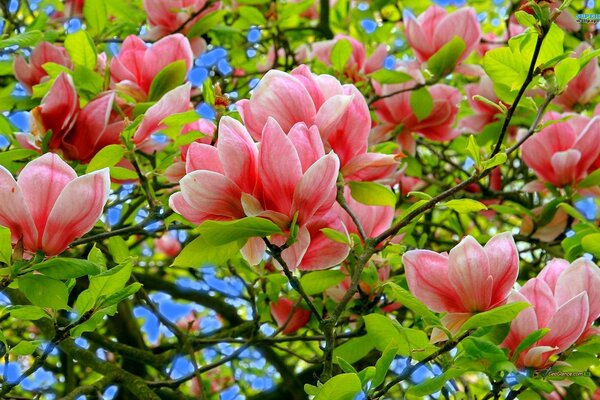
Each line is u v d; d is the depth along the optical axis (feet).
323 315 6.61
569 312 5.38
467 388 6.02
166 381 6.94
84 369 9.28
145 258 9.62
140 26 7.46
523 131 7.04
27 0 7.75
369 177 6.17
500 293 5.37
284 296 6.94
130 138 5.87
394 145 6.64
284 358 9.80
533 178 8.17
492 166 5.41
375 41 9.52
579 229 6.60
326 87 5.43
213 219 5.15
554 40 5.64
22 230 5.16
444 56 7.01
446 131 7.36
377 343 5.51
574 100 7.37
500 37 9.50
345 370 5.27
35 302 5.24
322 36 9.27
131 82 6.37
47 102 5.88
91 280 5.32
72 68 6.75
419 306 5.29
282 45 8.70
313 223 5.33
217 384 10.03
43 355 5.60
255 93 5.29
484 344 5.17
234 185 5.07
